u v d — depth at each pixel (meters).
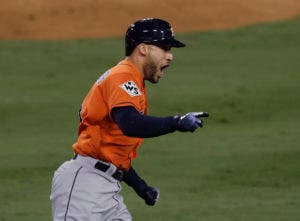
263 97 56.47
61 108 54.69
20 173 41.53
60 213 21.00
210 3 81.94
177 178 40.78
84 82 61.03
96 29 78.00
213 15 79.94
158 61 20.83
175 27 78.19
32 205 35.97
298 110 54.09
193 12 80.50
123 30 78.06
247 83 59.72
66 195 20.89
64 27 78.06
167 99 56.22
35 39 75.06
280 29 75.69
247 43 72.19
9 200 36.81
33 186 39.41
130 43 20.88
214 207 35.47
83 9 80.94
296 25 76.62
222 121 52.47
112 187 21.05
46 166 42.88
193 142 47.62
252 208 35.22
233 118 53.03
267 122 52.12
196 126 19.28
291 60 66.38
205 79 61.16
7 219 33.50
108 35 76.62
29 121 52.28
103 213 20.88
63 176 21.05
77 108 54.81
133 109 19.78
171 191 38.53
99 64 66.06
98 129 20.77
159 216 34.09
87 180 20.89
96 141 20.78
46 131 50.28
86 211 20.69
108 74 20.50
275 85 58.97
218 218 33.50
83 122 21.03
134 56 20.86
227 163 43.12
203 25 78.31
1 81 61.16
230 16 79.62
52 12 80.38
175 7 81.50
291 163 42.72
